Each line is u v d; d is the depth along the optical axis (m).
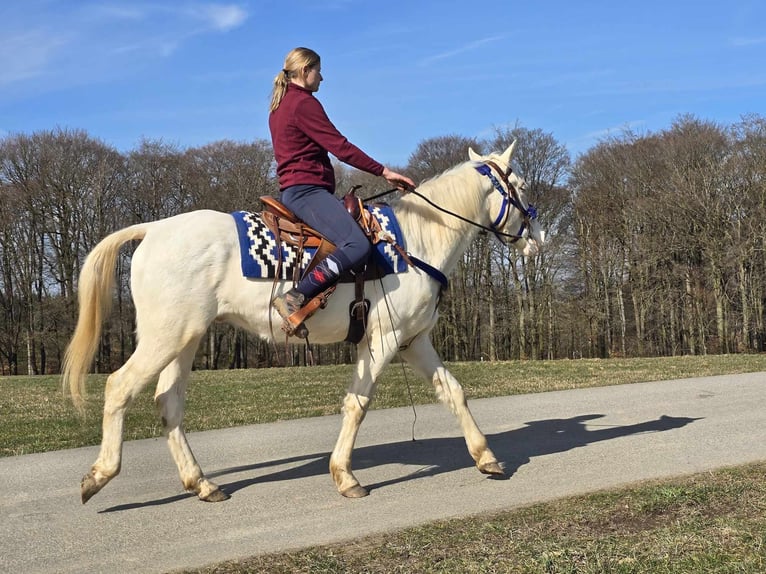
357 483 5.00
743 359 15.09
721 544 3.55
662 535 3.71
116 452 4.63
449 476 5.45
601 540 3.69
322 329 4.87
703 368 13.07
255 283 4.69
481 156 6.09
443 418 8.22
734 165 30.22
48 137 31.33
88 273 4.71
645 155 32.91
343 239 4.73
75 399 4.68
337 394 11.16
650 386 10.51
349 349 37.53
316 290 4.66
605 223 33.25
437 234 5.37
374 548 3.79
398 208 5.29
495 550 3.63
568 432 7.12
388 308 4.98
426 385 11.73
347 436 5.05
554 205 33.53
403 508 4.60
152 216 33.22
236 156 32.25
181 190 33.16
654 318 34.31
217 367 36.69
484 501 4.70
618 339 35.66
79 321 4.71
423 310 5.18
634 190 32.91
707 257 31.64
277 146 4.92
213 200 31.89
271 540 4.05
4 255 32.66
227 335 36.06
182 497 5.04
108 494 5.16
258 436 7.41
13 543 4.12
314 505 4.75
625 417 7.89
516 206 5.82
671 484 4.77
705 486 4.61
